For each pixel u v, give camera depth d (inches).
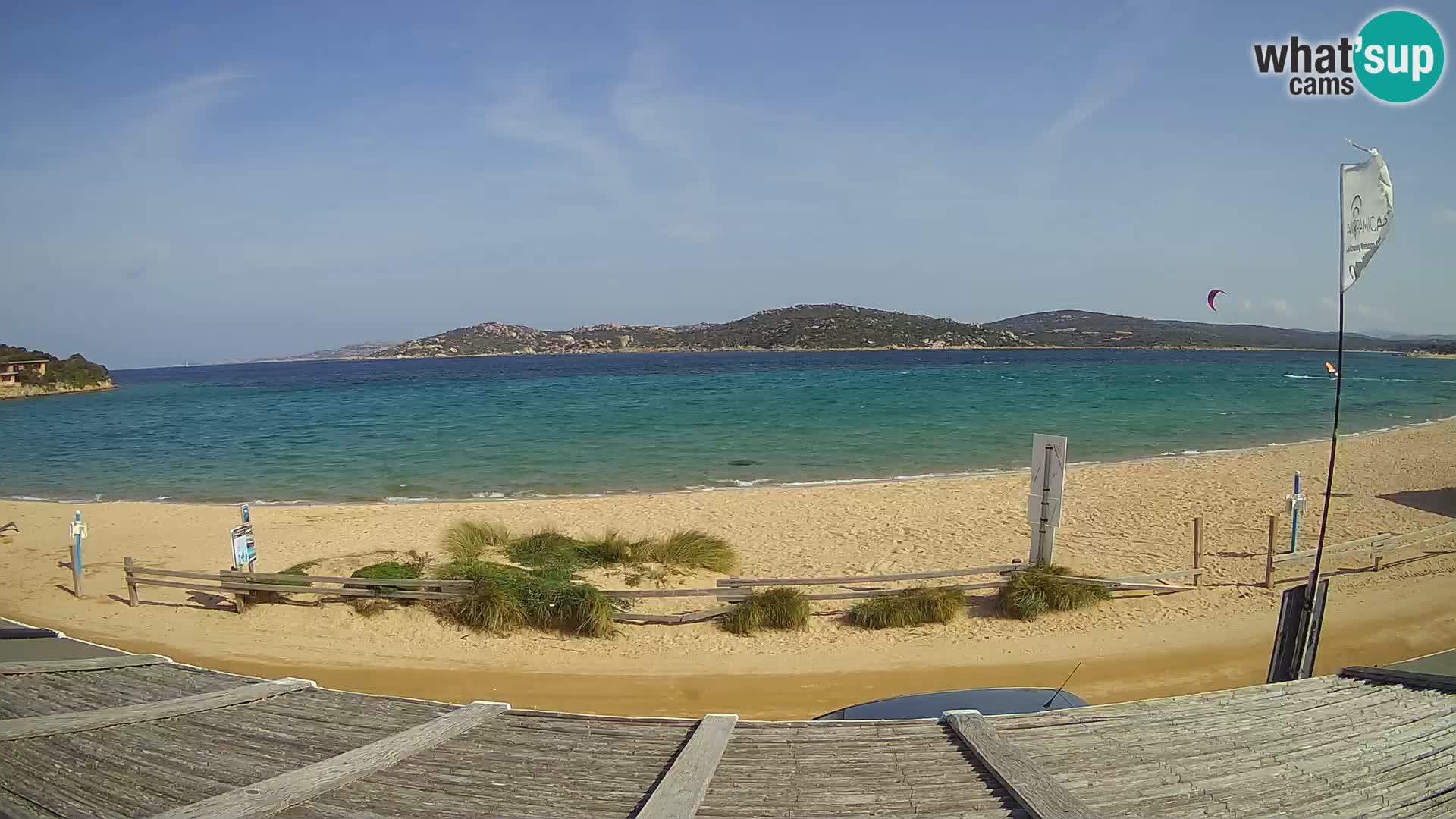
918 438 1300.4
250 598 473.4
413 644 417.1
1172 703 195.6
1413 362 5423.2
